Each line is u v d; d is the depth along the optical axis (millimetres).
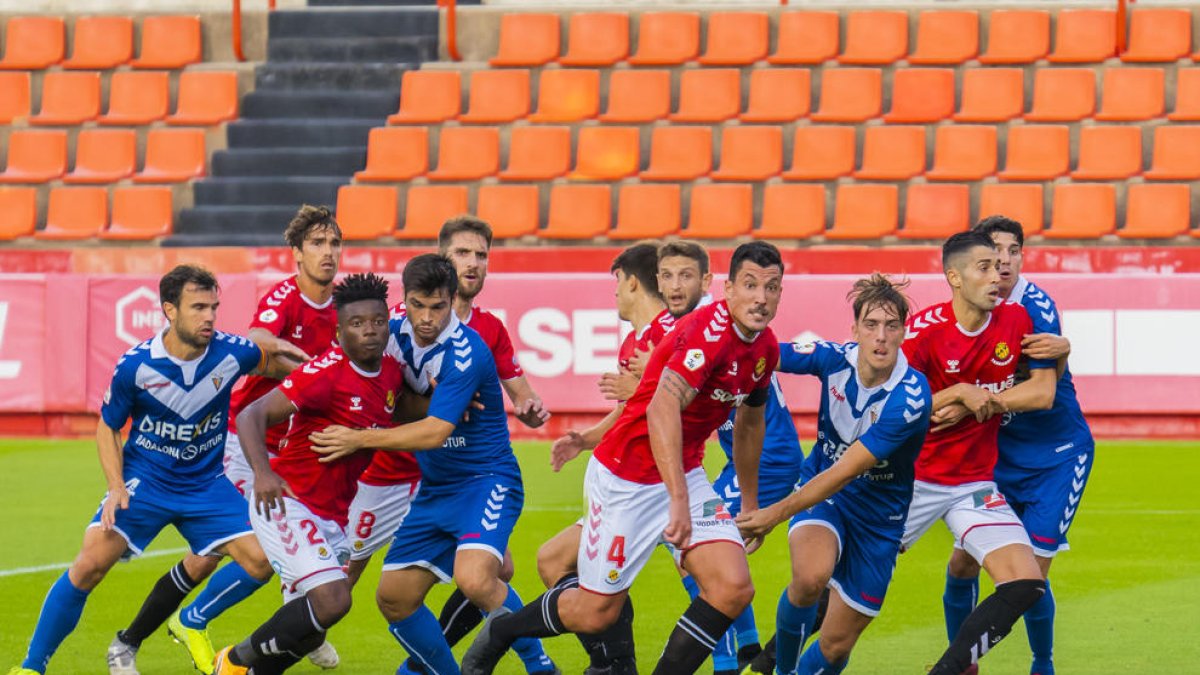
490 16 73312
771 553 36469
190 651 24734
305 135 69500
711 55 71375
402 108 70125
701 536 20562
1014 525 22109
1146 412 52250
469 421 22547
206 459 23531
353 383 21547
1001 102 67625
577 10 73625
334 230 26953
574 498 44250
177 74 72188
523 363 54438
